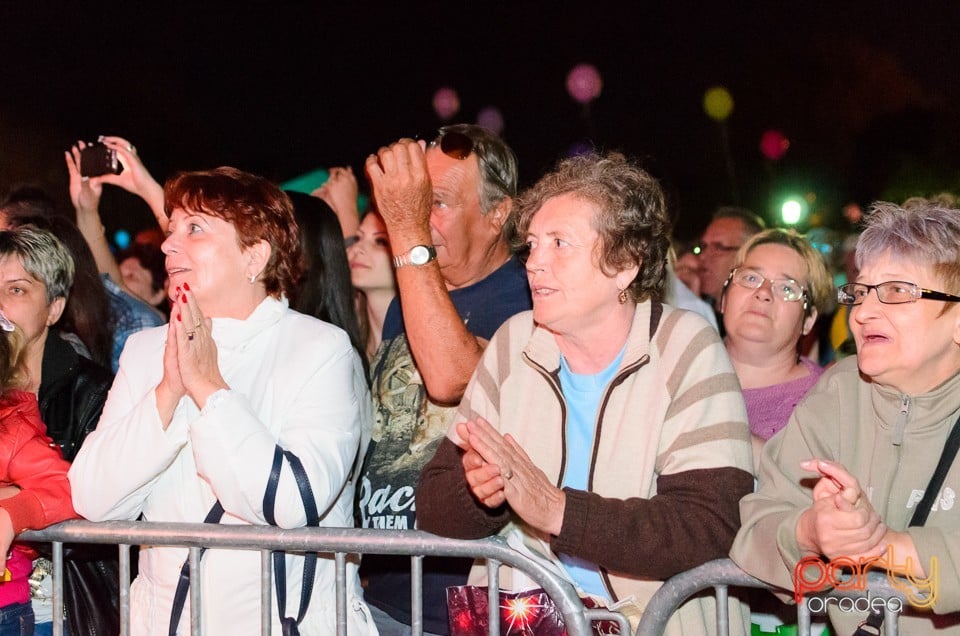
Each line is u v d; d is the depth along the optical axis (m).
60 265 3.50
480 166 3.60
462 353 3.19
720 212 5.77
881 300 2.44
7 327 3.10
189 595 2.81
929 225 2.43
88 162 5.02
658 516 2.52
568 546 2.51
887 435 2.50
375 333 4.67
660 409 2.63
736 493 2.54
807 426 2.62
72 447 3.36
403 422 3.40
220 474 2.67
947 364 2.44
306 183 5.95
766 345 3.68
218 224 2.91
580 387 2.76
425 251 3.20
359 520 3.40
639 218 2.65
